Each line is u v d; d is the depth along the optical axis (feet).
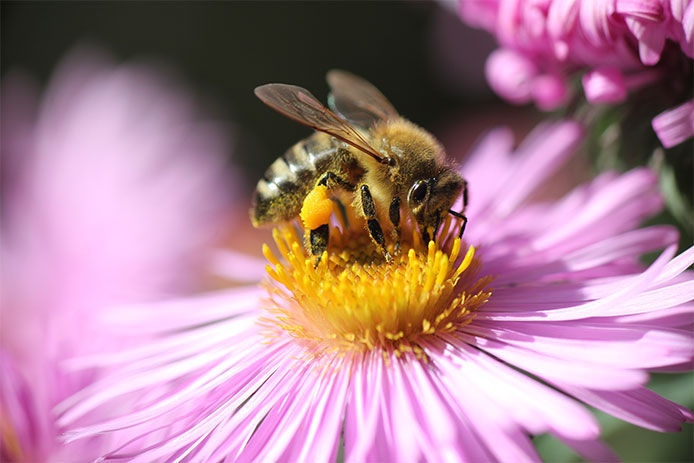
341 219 0.35
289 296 0.34
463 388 0.31
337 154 0.34
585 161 0.37
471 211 0.37
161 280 0.47
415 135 0.34
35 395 0.34
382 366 0.32
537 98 0.35
